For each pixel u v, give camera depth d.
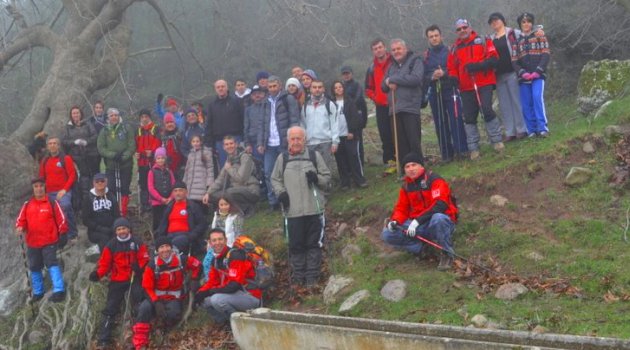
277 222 9.84
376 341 5.38
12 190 10.70
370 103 16.83
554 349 4.61
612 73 10.84
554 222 7.52
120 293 8.74
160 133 11.30
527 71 9.35
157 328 8.48
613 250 6.82
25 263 9.47
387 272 7.64
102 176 9.59
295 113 9.98
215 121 10.62
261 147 10.14
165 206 10.16
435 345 5.06
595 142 8.65
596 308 5.96
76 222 10.92
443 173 9.19
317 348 5.80
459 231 7.84
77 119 11.02
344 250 8.48
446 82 9.66
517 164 8.56
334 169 11.49
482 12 19.20
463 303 6.58
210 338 7.89
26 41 14.81
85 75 13.80
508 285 6.52
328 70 21.20
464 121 9.42
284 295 8.24
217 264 7.98
